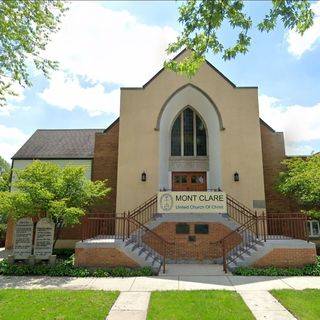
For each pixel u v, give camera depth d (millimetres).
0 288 8914
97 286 9133
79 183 13438
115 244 11508
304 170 14711
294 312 6562
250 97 17172
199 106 18172
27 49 8914
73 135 23703
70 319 6199
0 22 7898
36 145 22188
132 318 6387
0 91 9305
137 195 16109
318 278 10016
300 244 11383
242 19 7043
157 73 17609
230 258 12336
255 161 16328
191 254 13195
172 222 13508
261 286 8969
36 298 7578
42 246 12109
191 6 7121
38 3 8211
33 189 12086
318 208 15680
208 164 17828
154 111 17141
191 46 7719
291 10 6617
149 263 11344
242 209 14539
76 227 17953
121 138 16828
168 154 17891
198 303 7211
